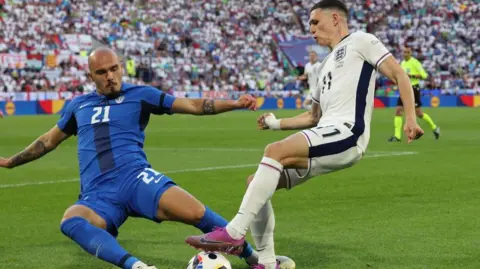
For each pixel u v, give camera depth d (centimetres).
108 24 6988
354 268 881
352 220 1190
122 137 861
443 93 7325
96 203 828
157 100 878
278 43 7744
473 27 8281
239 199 1438
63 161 2250
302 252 969
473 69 7962
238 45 7562
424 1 8475
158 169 1977
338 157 826
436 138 2938
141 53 6912
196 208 820
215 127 3969
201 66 7075
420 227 1120
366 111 845
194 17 7575
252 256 881
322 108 882
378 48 844
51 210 1344
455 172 1803
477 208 1280
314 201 1386
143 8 7350
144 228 1145
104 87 869
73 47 6506
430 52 8075
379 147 2575
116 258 764
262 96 6962
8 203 1427
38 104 5772
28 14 6638
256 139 3044
